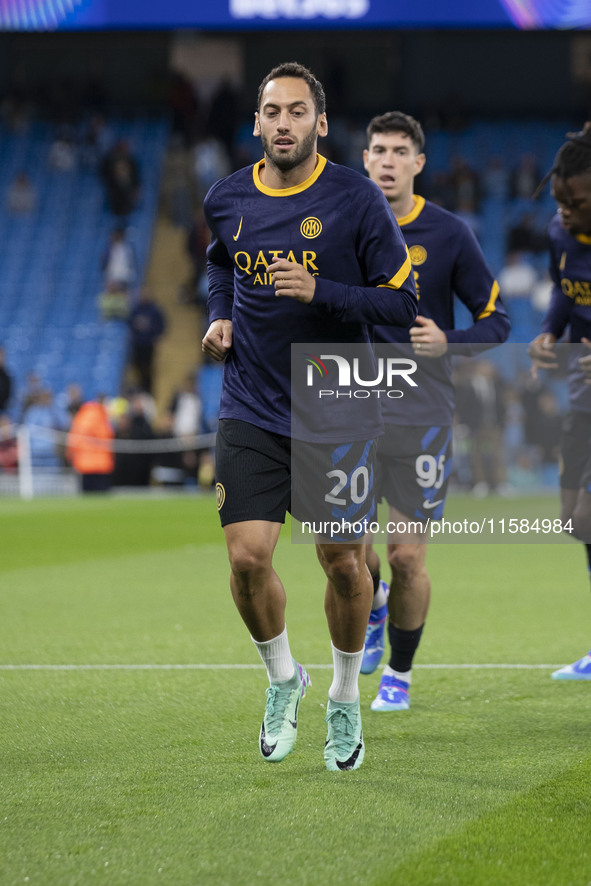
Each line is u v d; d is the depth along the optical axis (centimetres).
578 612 2241
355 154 8619
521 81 9269
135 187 8456
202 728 1319
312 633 2005
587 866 859
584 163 1522
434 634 1986
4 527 4269
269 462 1152
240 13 7944
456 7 7788
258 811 998
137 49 9456
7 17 7944
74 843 917
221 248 1259
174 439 6306
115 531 4138
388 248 1139
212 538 3906
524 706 1432
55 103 9225
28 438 6394
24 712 1404
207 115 9456
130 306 7550
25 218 8444
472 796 1038
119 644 1902
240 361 1181
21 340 7544
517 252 7756
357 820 970
